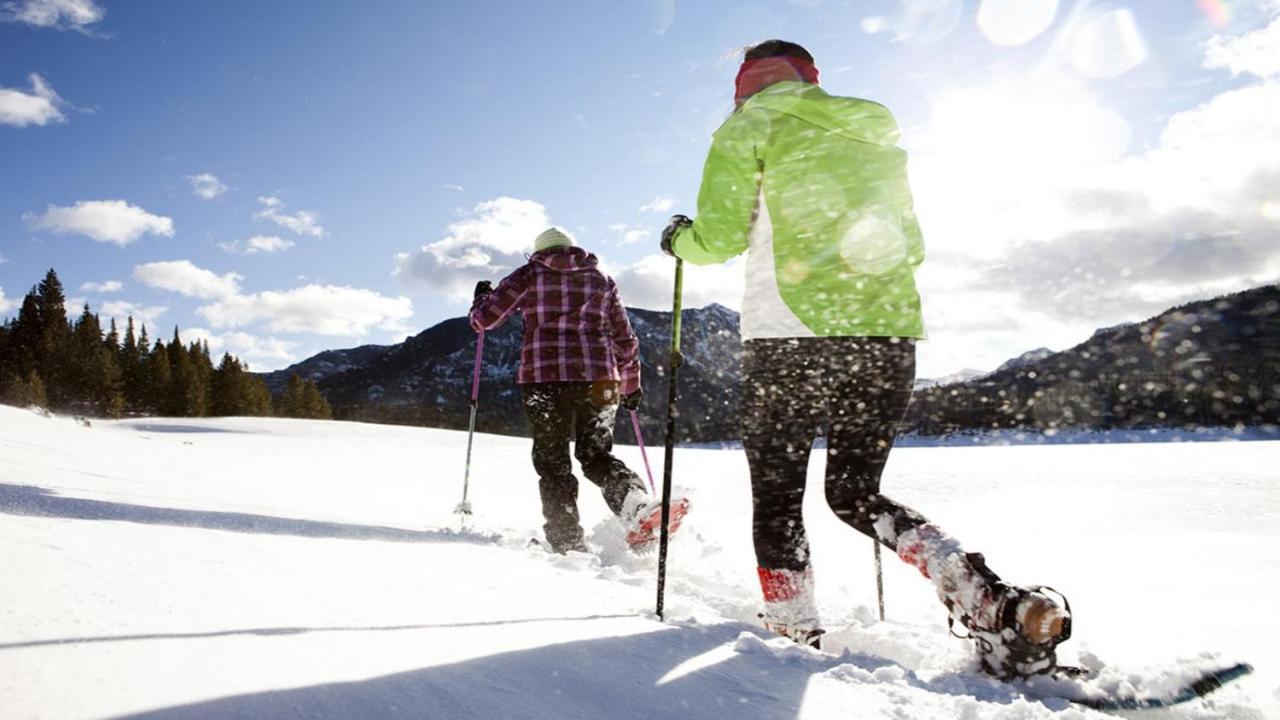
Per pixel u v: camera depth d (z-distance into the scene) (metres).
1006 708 1.27
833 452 1.95
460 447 15.27
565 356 3.55
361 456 11.84
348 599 1.61
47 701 0.90
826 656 1.57
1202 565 3.34
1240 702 1.41
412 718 0.98
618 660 1.36
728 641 1.60
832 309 1.88
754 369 1.96
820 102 1.94
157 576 1.59
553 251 3.67
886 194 1.95
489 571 2.22
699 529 4.63
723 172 1.97
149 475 4.69
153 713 0.90
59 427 7.81
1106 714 1.37
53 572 1.50
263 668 1.10
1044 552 3.81
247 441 14.93
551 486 3.46
